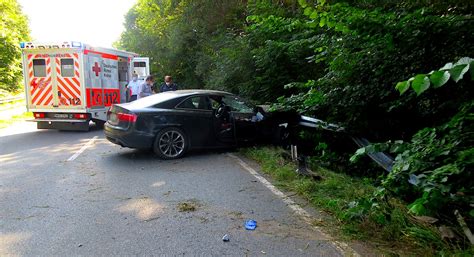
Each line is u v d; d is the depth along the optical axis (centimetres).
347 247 363
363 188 521
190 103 817
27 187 575
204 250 359
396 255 340
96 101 1283
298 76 1024
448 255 325
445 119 502
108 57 1353
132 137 758
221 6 1562
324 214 453
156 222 431
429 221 387
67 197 524
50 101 1241
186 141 805
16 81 3547
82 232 402
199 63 1758
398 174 380
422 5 500
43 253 354
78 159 785
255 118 878
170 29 2039
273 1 1009
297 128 823
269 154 768
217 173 662
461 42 463
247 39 1195
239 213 459
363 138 644
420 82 237
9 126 1423
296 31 914
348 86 587
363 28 475
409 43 479
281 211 466
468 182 342
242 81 1265
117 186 580
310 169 644
